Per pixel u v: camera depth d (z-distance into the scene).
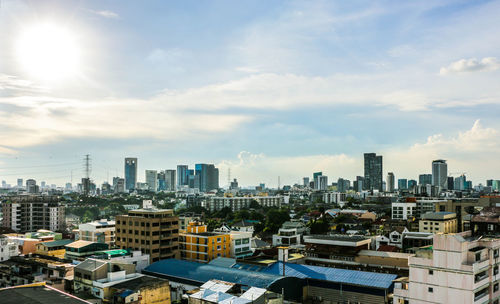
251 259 138.75
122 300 90.69
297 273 121.00
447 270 77.12
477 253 77.25
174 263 136.12
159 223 152.12
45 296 63.94
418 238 168.62
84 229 193.50
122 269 105.94
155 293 98.56
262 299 84.81
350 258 136.50
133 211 159.62
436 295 78.44
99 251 137.88
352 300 111.19
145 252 150.25
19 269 121.38
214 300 83.69
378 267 128.25
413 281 81.75
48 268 119.12
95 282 99.19
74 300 62.41
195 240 162.50
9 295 64.06
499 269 82.69
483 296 77.75
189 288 122.00
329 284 115.31
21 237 189.62
